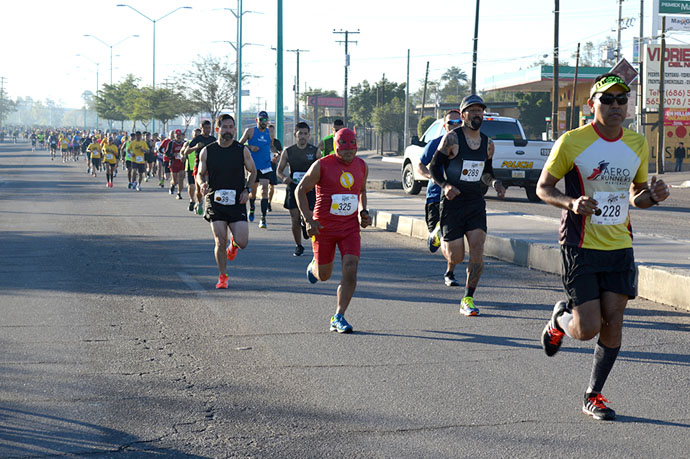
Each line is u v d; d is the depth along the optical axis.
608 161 5.30
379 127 96.19
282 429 5.20
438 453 4.78
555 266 11.34
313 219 8.06
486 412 5.52
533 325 8.22
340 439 5.02
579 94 62.53
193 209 21.33
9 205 23.14
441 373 6.48
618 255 5.35
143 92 78.25
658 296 9.38
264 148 17.17
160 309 8.99
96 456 4.77
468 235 8.70
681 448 4.84
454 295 9.86
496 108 73.19
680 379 6.28
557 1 48.31
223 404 5.71
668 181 39.88
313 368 6.64
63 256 13.00
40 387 6.11
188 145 20.84
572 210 5.19
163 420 5.39
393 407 5.63
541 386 6.12
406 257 13.07
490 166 8.76
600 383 5.43
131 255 13.12
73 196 26.98
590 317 5.35
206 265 12.12
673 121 49.44
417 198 22.80
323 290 10.18
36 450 4.86
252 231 16.81
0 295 9.73
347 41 84.75
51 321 8.36
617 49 60.97
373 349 7.27
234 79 63.62
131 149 30.70
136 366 6.70
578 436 5.05
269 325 8.24
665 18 46.84
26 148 107.00
